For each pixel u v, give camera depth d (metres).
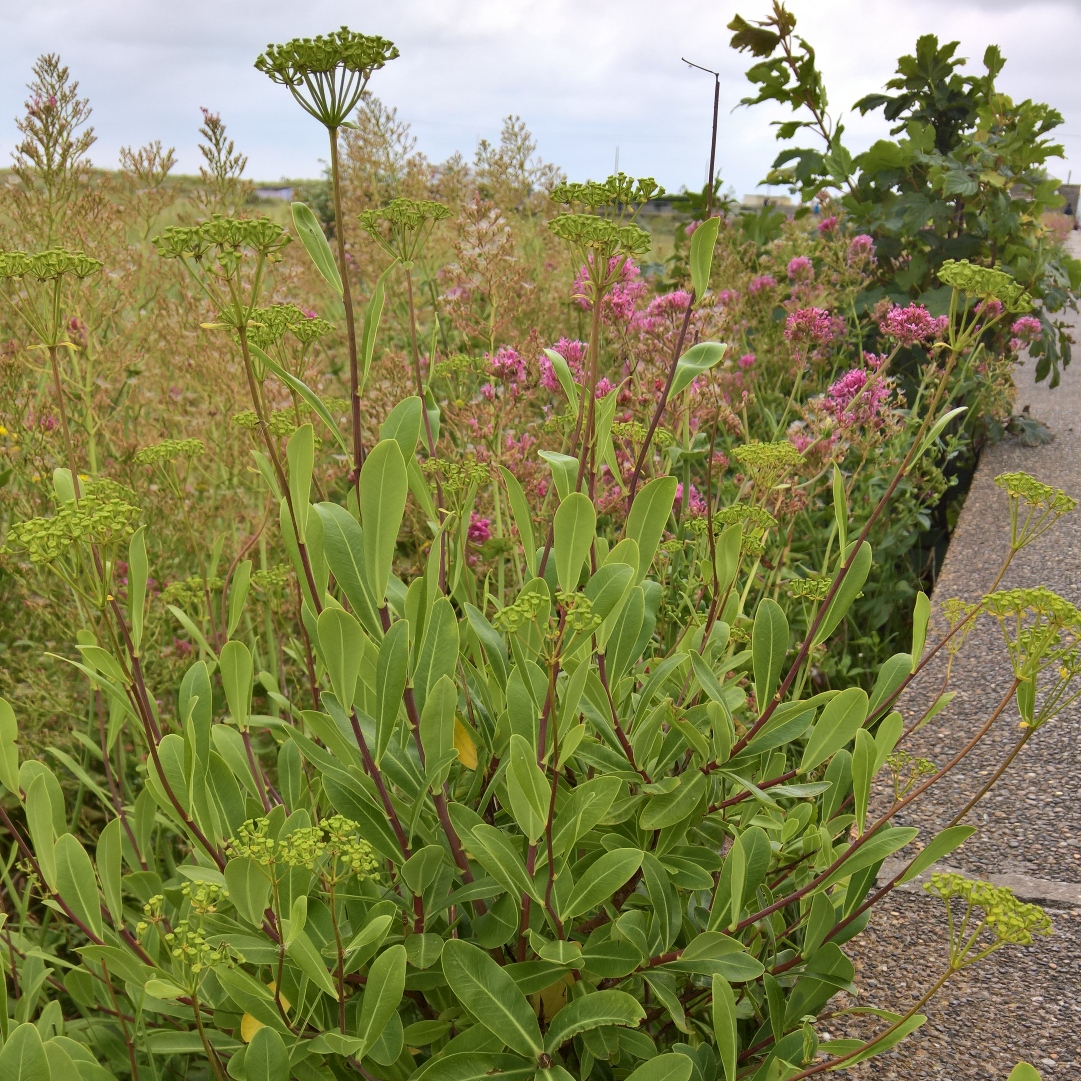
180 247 1.28
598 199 1.52
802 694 2.82
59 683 2.43
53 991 1.85
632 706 1.68
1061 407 5.68
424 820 1.46
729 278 4.69
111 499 1.54
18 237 3.28
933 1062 1.54
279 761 1.64
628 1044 1.36
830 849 1.47
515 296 3.06
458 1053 1.22
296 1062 1.21
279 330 1.67
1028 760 2.35
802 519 3.55
